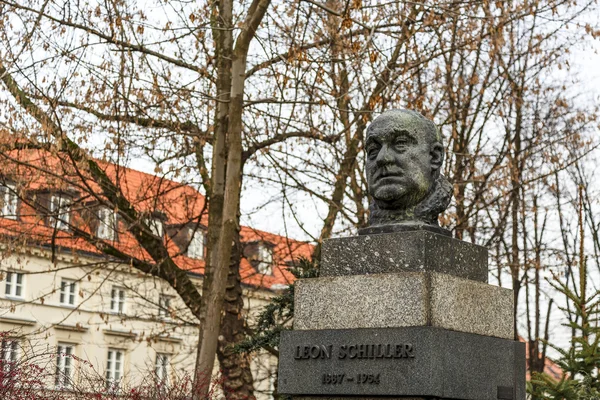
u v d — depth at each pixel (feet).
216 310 55.98
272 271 73.46
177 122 61.46
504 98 72.33
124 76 56.34
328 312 23.99
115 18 55.52
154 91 58.18
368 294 23.40
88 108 58.65
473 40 61.52
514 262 74.79
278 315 44.93
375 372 22.93
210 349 55.57
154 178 66.39
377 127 24.97
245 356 55.16
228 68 62.18
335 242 24.56
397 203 24.81
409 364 22.43
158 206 67.21
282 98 56.13
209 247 62.08
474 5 62.90
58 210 62.80
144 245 67.82
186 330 100.94
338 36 61.41
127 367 131.95
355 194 69.82
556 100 76.84
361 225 68.69
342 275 24.18
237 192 57.00
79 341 129.59
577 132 75.05
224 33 61.98
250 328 69.15
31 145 58.03
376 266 23.77
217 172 62.54
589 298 37.50
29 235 61.82
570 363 36.60
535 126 76.95
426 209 24.77
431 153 25.14
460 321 23.29
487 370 23.70
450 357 22.61
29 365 44.04
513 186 74.90
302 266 43.62
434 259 23.38
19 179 59.11
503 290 24.91
